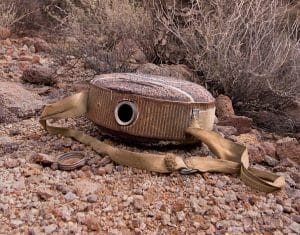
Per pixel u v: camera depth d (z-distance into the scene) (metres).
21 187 1.06
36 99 1.46
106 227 0.98
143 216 1.01
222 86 1.59
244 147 1.17
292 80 1.61
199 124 1.20
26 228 0.96
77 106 1.25
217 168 1.14
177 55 1.75
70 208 1.01
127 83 1.21
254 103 1.60
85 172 1.13
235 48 1.59
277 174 1.18
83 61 1.84
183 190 1.09
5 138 1.25
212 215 1.03
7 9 2.57
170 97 1.17
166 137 1.18
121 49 1.71
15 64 1.83
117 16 1.79
